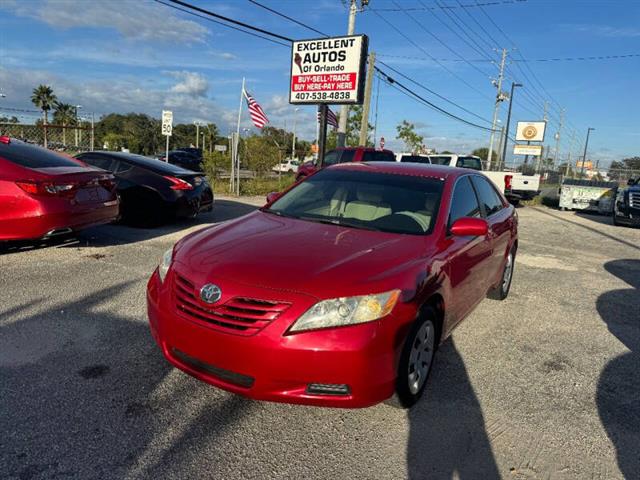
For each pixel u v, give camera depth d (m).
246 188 18.09
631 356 4.44
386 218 3.95
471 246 4.11
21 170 5.81
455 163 18.97
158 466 2.54
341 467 2.64
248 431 2.89
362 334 2.71
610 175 31.69
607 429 3.18
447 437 2.97
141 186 8.87
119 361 3.60
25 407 2.96
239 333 2.73
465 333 4.76
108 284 5.35
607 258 9.41
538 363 4.16
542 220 15.67
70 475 2.42
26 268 5.78
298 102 13.82
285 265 2.96
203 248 3.30
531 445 2.95
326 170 4.88
